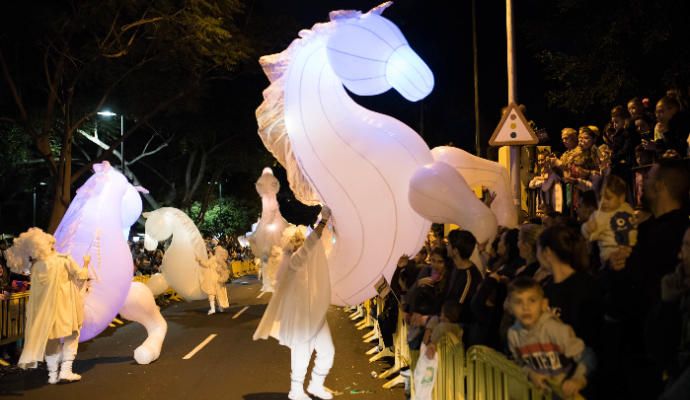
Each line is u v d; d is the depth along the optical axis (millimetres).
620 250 4191
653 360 3992
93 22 19562
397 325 9891
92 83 22734
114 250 10898
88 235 10805
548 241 4133
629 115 8984
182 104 25562
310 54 7570
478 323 5488
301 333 8062
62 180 21094
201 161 39844
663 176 4133
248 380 9586
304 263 8094
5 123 25406
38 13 19391
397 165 7246
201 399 8539
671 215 4145
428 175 6949
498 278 5484
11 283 14289
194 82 23766
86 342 13734
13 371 10797
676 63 11891
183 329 15359
